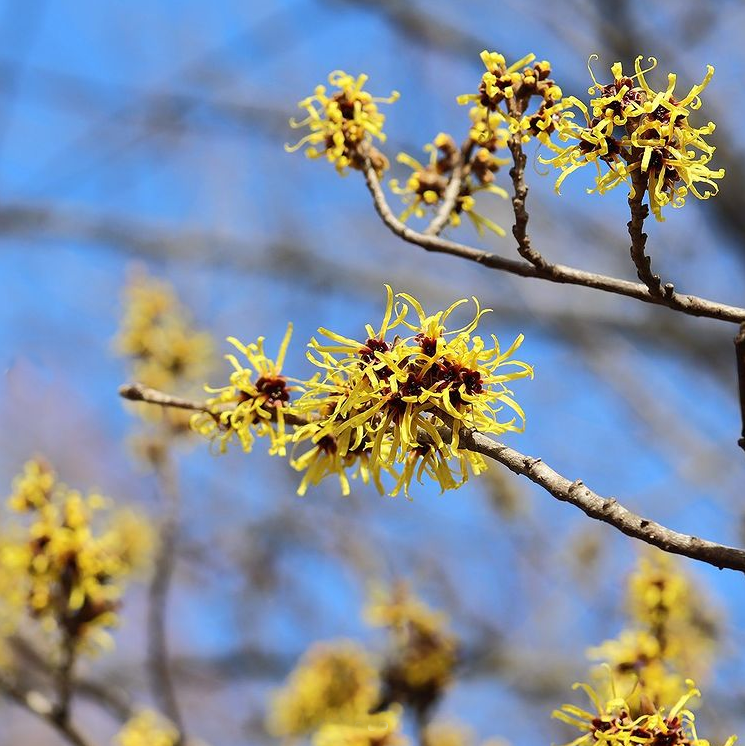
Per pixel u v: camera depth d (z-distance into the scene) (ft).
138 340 18.39
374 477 9.34
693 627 16.20
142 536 18.83
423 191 11.25
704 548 7.51
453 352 8.61
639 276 8.65
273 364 9.54
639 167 8.29
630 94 8.36
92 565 14.01
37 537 13.91
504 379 8.62
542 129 9.02
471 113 11.27
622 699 9.02
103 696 18.03
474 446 8.45
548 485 8.07
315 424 8.89
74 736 15.24
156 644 16.85
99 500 14.32
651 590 12.25
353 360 8.84
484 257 9.73
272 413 9.47
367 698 16.83
